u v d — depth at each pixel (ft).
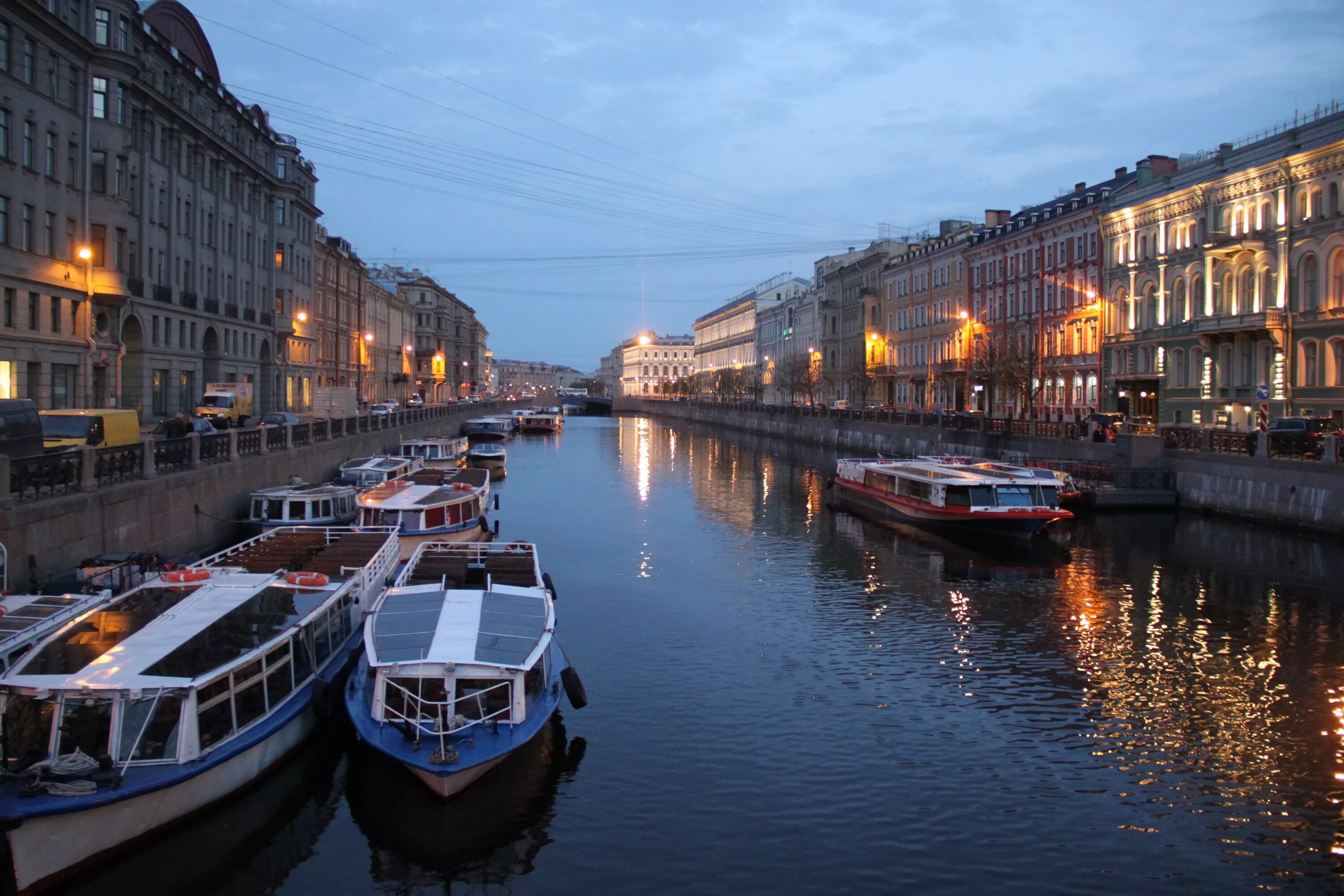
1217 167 160.66
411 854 41.55
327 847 41.93
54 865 36.63
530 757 48.21
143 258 145.79
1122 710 58.03
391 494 99.96
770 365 449.06
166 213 155.43
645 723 55.67
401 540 91.97
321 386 233.14
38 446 71.31
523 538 114.73
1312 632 73.26
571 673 53.72
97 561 64.08
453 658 46.03
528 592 56.54
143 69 139.95
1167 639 72.18
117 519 71.82
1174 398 170.81
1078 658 67.87
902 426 208.54
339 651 55.31
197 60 180.14
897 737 53.98
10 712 39.27
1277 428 127.95
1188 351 166.81
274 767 45.52
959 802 46.39
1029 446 159.84
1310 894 39.17
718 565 100.17
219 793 41.68
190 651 43.91
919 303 282.15
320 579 56.70
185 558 77.97
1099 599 84.38
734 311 541.34
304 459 123.54
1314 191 140.46
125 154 136.36
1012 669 65.57
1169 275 172.86
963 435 180.45
